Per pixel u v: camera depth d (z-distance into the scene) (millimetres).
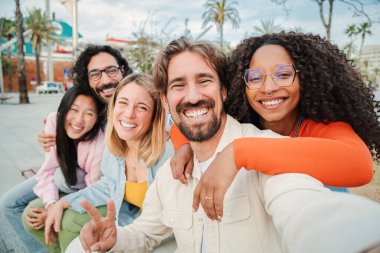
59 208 2213
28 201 2732
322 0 11289
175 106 1540
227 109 1839
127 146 2268
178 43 1528
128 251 1622
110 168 2330
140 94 2059
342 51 1855
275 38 1667
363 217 460
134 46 24391
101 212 2229
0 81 33531
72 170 2564
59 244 2441
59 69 50281
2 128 10711
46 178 2582
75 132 2490
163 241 1840
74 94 2510
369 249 398
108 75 2799
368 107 1780
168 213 1615
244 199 1337
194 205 1188
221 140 1525
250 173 1336
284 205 803
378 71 23625
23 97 21719
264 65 1600
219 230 1390
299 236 583
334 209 553
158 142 2133
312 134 1629
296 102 1648
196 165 1571
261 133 1475
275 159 1044
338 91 1622
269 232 1311
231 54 1791
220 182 1104
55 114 2715
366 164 1088
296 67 1593
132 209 2326
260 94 1637
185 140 1769
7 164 5871
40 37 38750
